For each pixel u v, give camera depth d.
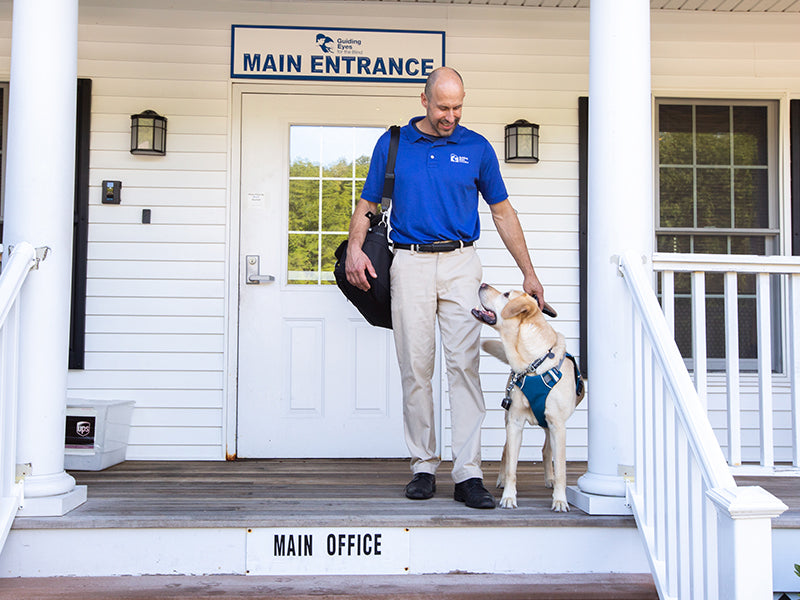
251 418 4.35
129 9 4.36
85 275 4.28
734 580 1.84
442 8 4.47
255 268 4.38
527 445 4.38
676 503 2.34
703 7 4.52
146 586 2.54
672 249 4.57
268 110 4.43
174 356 4.32
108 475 3.71
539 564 2.70
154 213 4.34
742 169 4.61
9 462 2.64
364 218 3.03
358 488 3.32
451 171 2.96
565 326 4.46
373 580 2.62
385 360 4.41
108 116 4.34
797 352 3.01
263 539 2.66
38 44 2.83
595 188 2.92
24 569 2.63
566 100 4.51
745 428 4.46
